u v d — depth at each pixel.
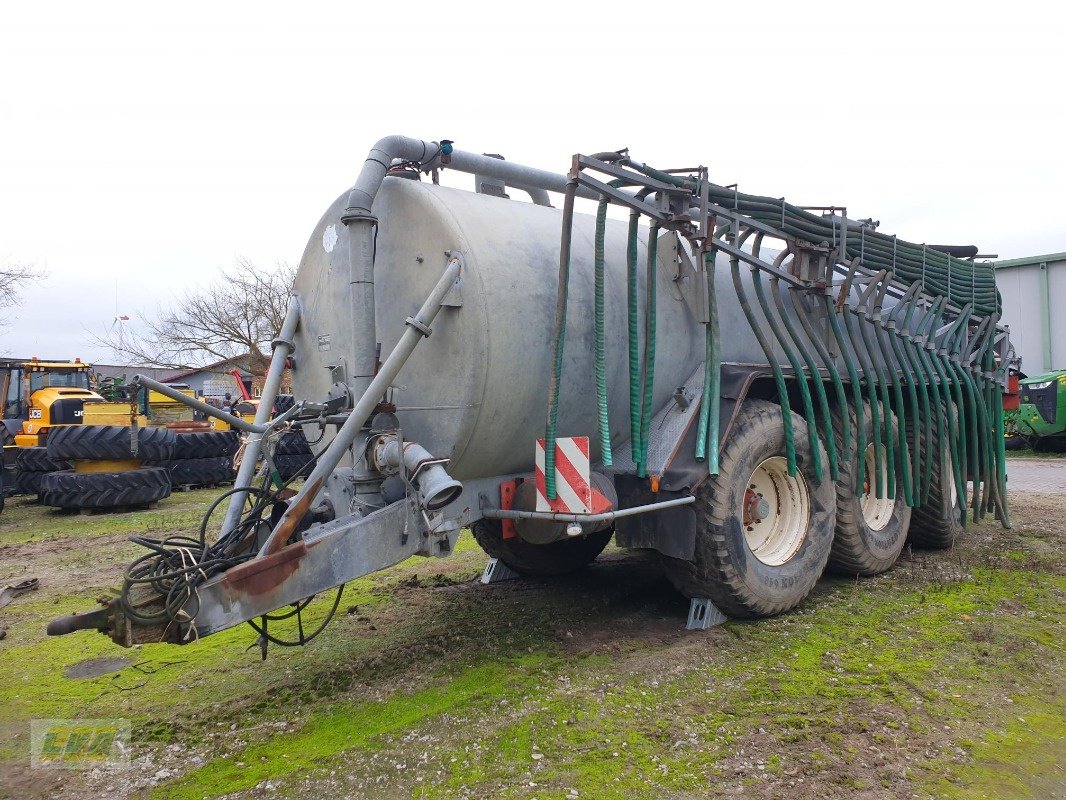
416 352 3.85
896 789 2.70
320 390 4.50
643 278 4.49
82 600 5.56
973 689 3.53
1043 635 4.23
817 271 5.14
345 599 5.23
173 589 2.97
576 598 5.13
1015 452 16.55
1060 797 2.66
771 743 3.03
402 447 3.56
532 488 4.00
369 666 3.96
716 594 4.29
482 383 3.64
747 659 3.92
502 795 2.69
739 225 4.59
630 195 3.96
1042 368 17.50
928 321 6.16
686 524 4.09
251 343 27.09
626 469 4.35
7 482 12.30
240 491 3.57
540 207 4.55
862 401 5.50
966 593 5.07
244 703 3.57
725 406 4.37
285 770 2.93
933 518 6.18
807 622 4.50
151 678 3.95
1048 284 17.38
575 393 4.07
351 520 3.65
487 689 3.61
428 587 5.50
